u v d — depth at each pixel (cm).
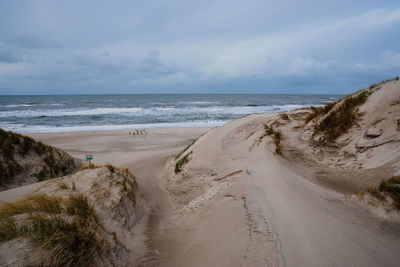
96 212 324
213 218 373
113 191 416
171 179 741
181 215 462
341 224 280
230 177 526
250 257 232
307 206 322
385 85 680
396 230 279
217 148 749
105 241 267
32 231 221
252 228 281
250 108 4259
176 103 5841
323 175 525
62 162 862
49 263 193
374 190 360
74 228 243
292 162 599
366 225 290
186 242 332
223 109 4112
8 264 179
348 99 746
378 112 613
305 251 223
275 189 377
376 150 530
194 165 717
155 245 342
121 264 267
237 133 816
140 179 777
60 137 1727
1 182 621
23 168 691
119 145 1502
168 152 1280
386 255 224
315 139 685
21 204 310
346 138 636
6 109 4053
